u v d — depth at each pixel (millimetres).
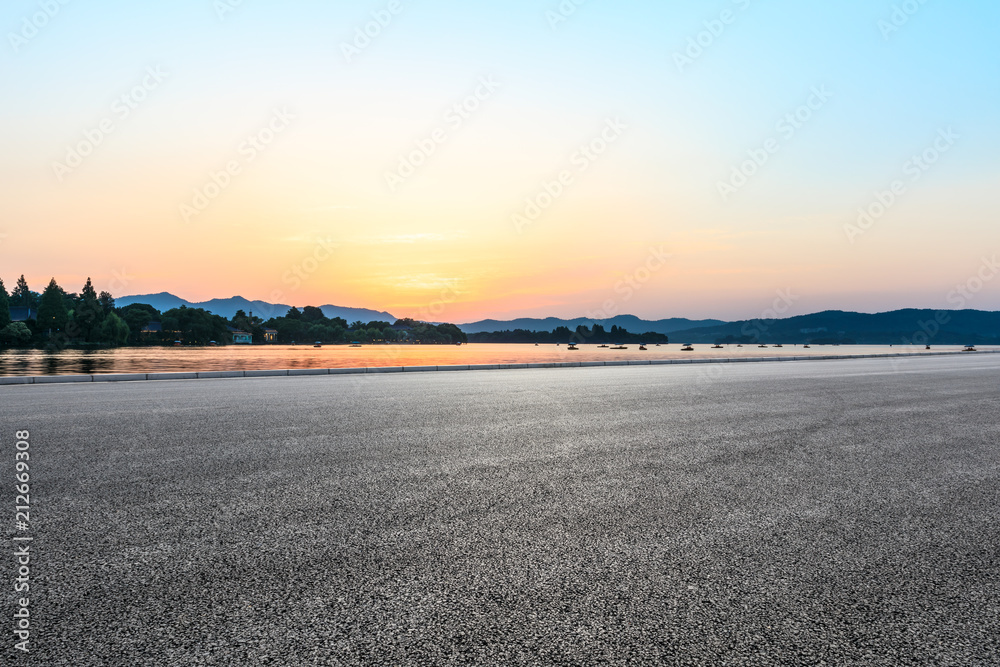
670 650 2045
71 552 2908
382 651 2008
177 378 14695
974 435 6762
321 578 2617
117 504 3742
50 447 5586
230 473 4613
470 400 9938
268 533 3217
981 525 3508
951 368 20750
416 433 6582
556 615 2291
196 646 2033
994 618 2338
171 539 3105
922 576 2734
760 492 4207
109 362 34438
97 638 2082
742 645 2090
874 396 10953
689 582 2623
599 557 2910
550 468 4910
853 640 2143
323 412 8266
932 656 2049
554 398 10352
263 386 12555
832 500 4020
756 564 2850
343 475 4594
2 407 8609
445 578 2629
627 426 7215
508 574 2684
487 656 1983
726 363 25031
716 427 7195
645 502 3918
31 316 122750
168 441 5934
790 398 10539
